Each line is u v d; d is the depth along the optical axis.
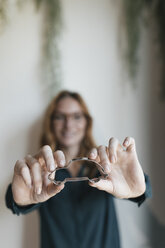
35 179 0.67
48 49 1.23
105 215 1.11
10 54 1.23
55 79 1.24
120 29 1.32
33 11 1.24
